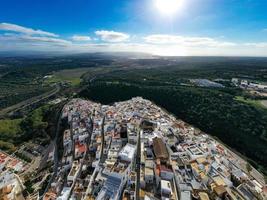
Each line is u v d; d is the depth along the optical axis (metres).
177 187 63.06
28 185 81.06
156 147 79.56
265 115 122.25
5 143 122.75
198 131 113.31
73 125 120.00
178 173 68.44
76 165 78.69
